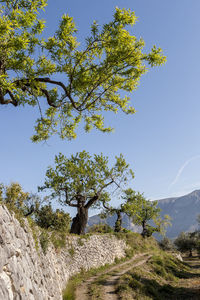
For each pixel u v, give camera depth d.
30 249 9.84
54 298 11.93
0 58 8.55
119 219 43.75
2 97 8.82
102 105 13.30
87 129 15.00
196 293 20.52
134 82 12.12
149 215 55.00
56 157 33.38
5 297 5.84
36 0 8.91
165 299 18.98
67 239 21.78
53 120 13.80
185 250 82.81
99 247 28.45
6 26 7.79
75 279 20.11
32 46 9.60
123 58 10.20
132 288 18.39
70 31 9.73
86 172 32.56
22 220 9.69
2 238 6.76
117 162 35.16
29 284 7.98
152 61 10.60
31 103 12.01
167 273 29.83
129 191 44.41
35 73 9.91
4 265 6.44
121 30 9.94
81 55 10.37
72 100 10.45
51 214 25.80
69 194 32.41
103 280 20.17
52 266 14.35
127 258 34.00
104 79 10.52
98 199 35.53
